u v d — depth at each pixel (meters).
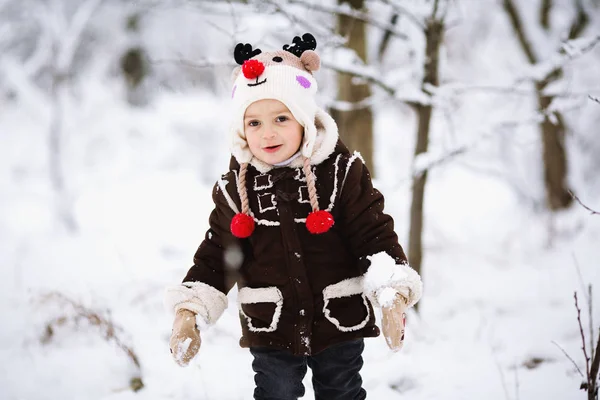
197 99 14.38
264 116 2.29
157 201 10.63
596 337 3.65
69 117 11.06
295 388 2.33
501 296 5.16
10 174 12.12
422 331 3.99
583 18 8.40
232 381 3.30
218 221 2.42
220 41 13.98
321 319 2.25
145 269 6.21
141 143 13.21
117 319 4.35
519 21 8.78
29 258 6.98
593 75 8.61
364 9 4.81
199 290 2.30
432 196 11.99
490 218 10.05
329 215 2.21
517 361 3.44
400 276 2.15
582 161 9.80
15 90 10.96
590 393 2.42
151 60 4.44
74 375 3.43
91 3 10.94
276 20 5.50
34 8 10.86
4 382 3.39
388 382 3.26
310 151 2.28
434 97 4.27
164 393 3.20
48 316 4.21
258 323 2.31
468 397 3.02
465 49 10.80
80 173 11.82
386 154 13.02
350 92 5.19
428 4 4.27
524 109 8.57
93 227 9.17
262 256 2.31
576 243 6.90
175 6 5.18
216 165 13.41
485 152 9.91
